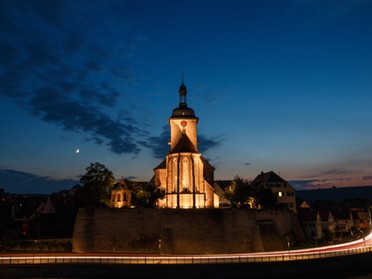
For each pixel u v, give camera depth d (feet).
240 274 147.95
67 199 306.96
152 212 206.59
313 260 156.66
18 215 313.94
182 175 232.12
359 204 415.03
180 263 150.61
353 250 179.63
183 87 272.92
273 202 263.49
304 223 267.59
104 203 235.61
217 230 197.47
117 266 149.07
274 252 194.49
